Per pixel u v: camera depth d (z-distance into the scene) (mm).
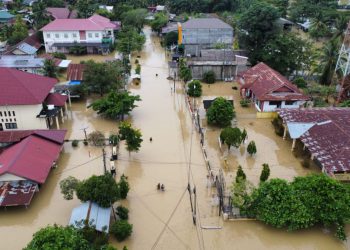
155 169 38719
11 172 32312
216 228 30297
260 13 68500
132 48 81375
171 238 29188
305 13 110125
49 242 23922
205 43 79438
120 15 105812
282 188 29516
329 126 40938
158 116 52031
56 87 55406
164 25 99062
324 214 28641
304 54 66062
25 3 124625
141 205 32938
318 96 57375
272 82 53469
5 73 45938
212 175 36969
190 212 32156
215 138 45594
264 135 46344
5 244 28688
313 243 29047
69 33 82688
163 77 69312
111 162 37312
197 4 122750
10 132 40844
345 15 91625
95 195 29250
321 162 35719
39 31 86000
